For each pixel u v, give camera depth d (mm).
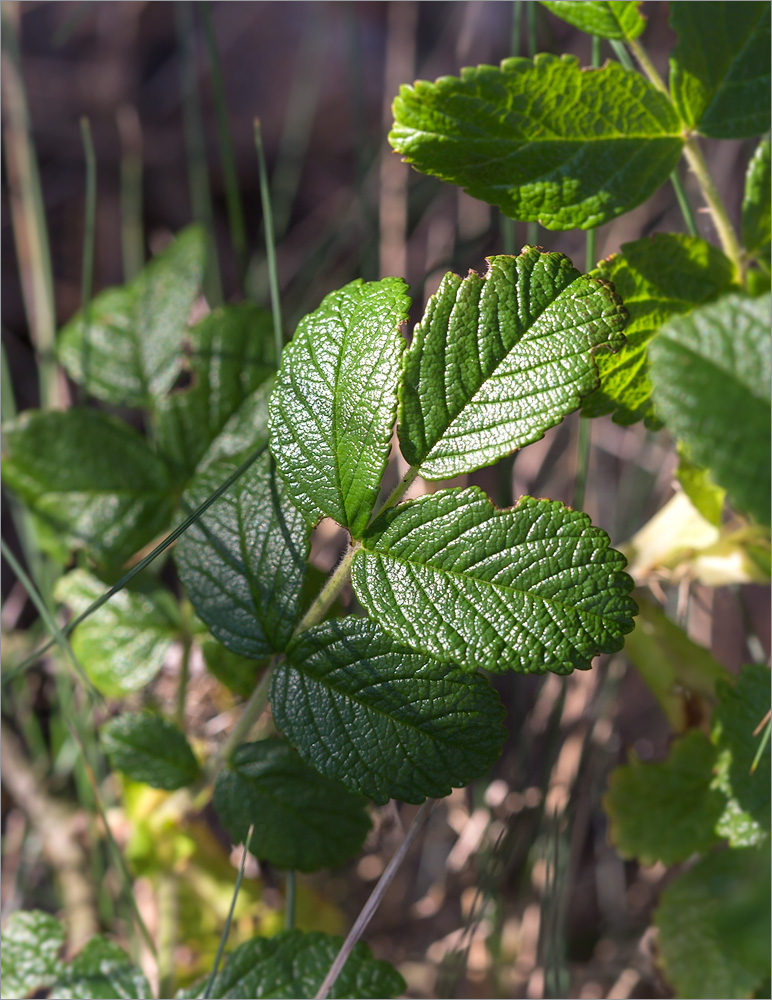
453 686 203
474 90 213
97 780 317
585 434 306
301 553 216
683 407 177
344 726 206
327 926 292
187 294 287
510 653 193
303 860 237
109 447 274
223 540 221
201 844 289
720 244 274
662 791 257
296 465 201
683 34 221
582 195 220
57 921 241
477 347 196
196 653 302
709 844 252
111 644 269
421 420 196
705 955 249
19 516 341
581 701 324
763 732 234
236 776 236
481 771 202
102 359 285
